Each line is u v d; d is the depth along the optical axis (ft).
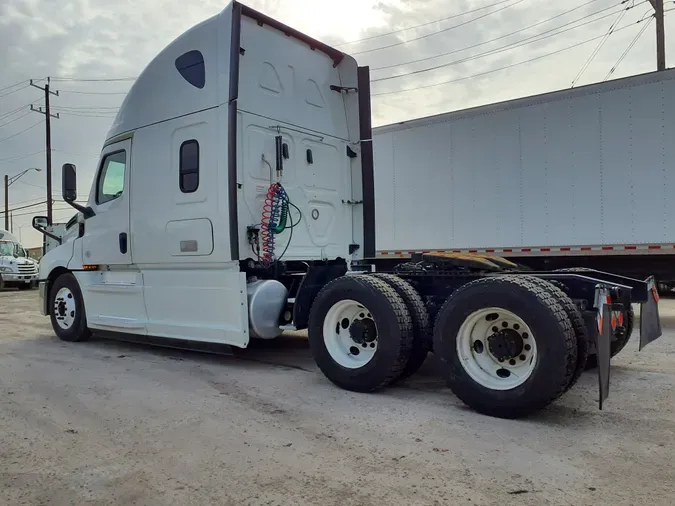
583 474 10.32
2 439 12.78
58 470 10.93
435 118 35.27
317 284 20.07
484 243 33.42
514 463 10.88
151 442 12.39
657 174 27.71
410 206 36.65
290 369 19.79
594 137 29.48
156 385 17.52
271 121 20.49
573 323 13.37
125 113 22.63
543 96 31.01
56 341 26.58
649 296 17.40
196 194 19.61
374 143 38.37
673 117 27.25
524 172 31.86
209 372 19.35
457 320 14.42
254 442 12.29
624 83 28.43
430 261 17.75
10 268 74.90
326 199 23.09
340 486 9.99
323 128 23.11
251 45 19.95
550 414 13.99
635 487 9.75
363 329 16.49
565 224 30.53
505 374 14.02
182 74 20.35
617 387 16.51
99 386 17.47
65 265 25.77
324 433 12.82
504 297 13.56
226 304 19.06
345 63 24.34
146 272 21.84
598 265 30.30
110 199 23.34
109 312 23.66
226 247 18.63
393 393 16.33
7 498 9.75
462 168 34.22
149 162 21.38
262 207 19.88
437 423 13.43
